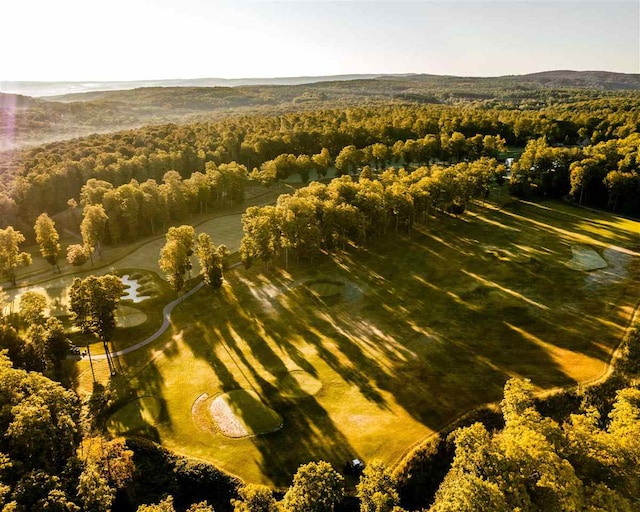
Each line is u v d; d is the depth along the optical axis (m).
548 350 62.06
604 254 90.44
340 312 76.75
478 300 76.44
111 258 100.81
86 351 68.94
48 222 92.06
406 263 93.00
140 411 55.47
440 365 61.19
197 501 44.97
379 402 55.31
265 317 76.44
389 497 35.72
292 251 97.88
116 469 45.38
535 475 32.97
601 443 34.75
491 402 53.62
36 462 39.06
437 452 47.72
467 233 105.75
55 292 86.00
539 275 83.06
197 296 84.69
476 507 30.14
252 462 47.91
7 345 57.97
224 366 63.97
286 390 58.19
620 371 55.81
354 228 97.31
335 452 48.44
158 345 70.19
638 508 31.02
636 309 69.62
